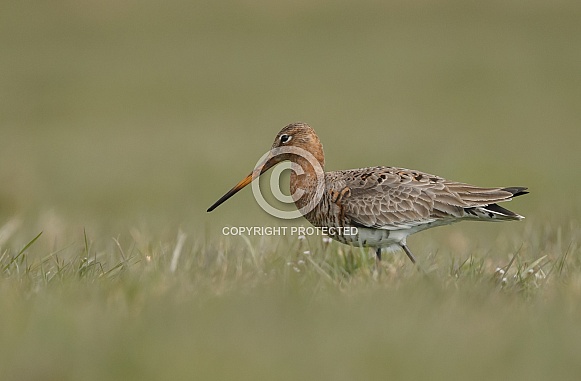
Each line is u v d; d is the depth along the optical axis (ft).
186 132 104.12
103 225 58.85
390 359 26.94
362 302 31.63
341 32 147.23
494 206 41.39
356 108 113.50
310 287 33.68
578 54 132.26
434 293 32.55
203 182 82.94
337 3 160.56
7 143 99.45
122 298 31.50
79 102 117.60
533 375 26.30
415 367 26.55
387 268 37.96
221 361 26.73
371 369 26.50
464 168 86.12
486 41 139.54
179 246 39.65
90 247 42.57
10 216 67.41
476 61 130.82
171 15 156.76
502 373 26.30
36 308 29.63
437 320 29.78
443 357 27.09
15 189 72.59
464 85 121.90
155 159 91.91
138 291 32.07
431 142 97.50
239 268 36.45
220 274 35.76
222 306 31.01
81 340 27.53
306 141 43.86
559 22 146.61
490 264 38.96
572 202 68.44
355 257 38.78
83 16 154.71
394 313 30.27
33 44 141.59
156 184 82.48
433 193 41.16
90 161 91.71
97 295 31.63
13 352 26.76
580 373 26.40
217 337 28.43
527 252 42.14
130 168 88.33
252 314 30.30
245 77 128.36
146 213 68.23
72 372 26.00
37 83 124.57
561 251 41.70
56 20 152.35
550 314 30.48
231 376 25.95
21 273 35.60
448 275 35.81
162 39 145.48
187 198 77.15
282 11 157.89
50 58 135.23
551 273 36.40
